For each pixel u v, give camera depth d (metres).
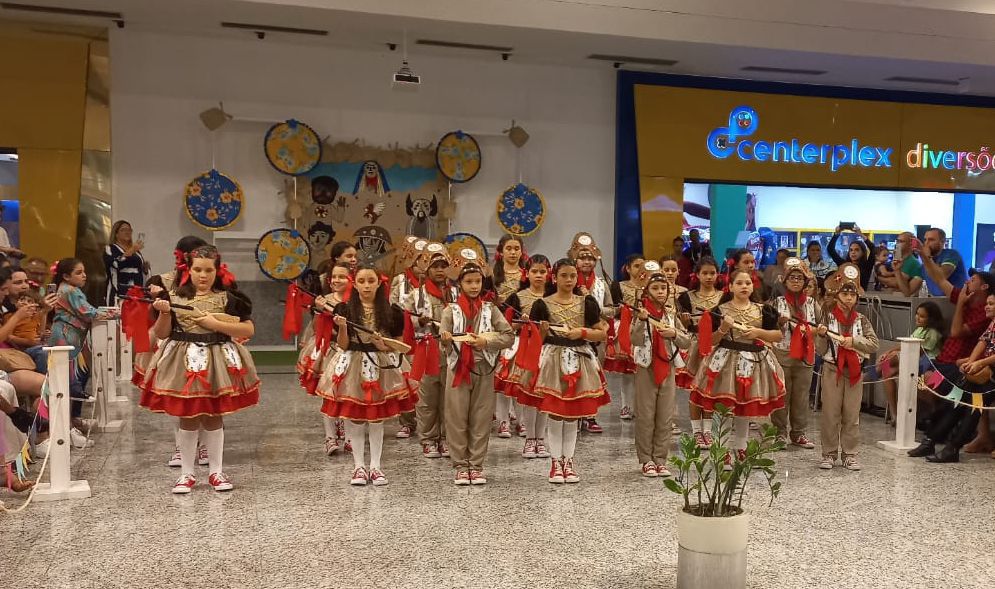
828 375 5.27
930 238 7.19
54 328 5.52
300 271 9.23
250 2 7.68
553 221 10.10
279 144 9.12
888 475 5.13
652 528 4.00
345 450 5.58
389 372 4.61
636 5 8.37
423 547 3.71
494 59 9.72
